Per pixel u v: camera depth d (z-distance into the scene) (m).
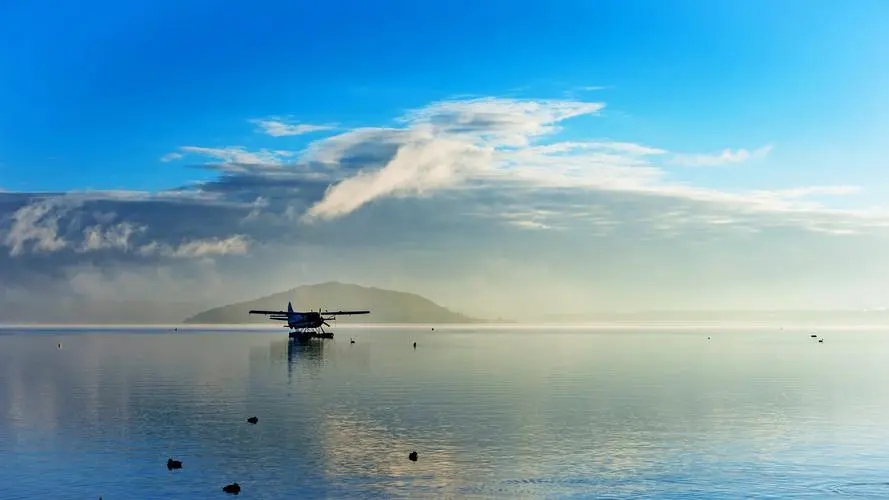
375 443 44.34
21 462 39.97
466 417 54.06
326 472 37.81
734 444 44.25
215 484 35.72
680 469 38.47
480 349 161.25
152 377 87.38
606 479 36.56
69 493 34.47
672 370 98.94
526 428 49.41
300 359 122.06
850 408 59.22
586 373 93.44
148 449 42.91
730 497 33.94
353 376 87.94
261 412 56.47
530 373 93.00
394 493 34.31
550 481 36.25
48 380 83.94
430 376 88.19
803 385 77.94
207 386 75.94
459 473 37.56
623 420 52.91
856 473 37.78
